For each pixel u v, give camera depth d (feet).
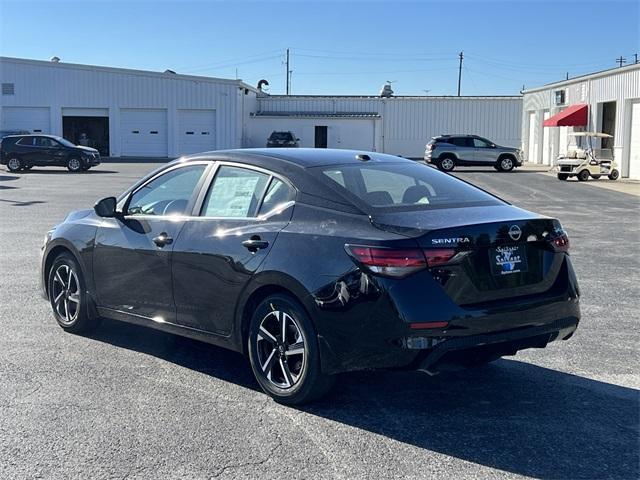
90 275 20.15
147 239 18.39
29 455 13.10
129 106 147.95
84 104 147.23
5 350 19.52
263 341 16.02
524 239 15.06
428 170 18.49
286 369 15.60
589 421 15.01
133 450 13.34
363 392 16.62
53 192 68.85
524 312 14.80
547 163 133.59
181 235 17.61
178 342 20.54
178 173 18.85
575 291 15.94
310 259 14.84
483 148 113.29
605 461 13.10
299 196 15.93
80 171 103.81
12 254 34.50
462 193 17.16
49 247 21.35
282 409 15.48
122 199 19.86
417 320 13.66
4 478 12.21
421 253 13.87
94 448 13.41
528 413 15.42
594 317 23.65
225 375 17.72
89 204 57.72
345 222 14.92
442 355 13.93
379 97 168.04
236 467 12.68
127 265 18.93
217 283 16.63
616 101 98.94
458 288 14.15
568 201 64.85
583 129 111.55
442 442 13.85
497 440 13.98
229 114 149.48
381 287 13.85
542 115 137.28
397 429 14.47
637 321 23.13
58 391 16.42
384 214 14.85
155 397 16.12
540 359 19.26
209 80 148.25
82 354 19.25
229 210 17.12
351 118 164.96
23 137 102.94
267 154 17.47
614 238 41.65
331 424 14.69
